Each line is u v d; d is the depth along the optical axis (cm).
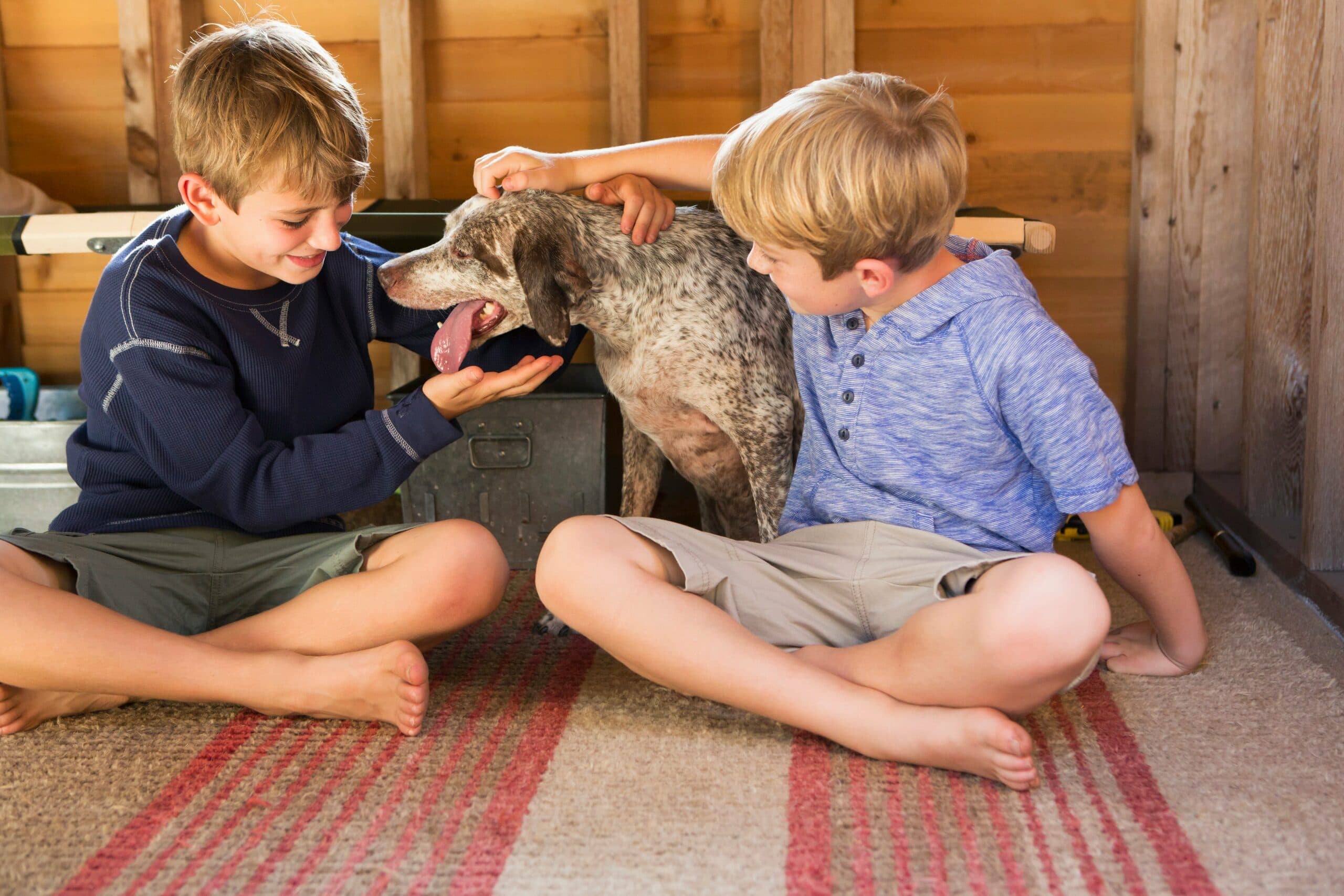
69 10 274
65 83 278
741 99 268
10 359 283
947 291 127
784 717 122
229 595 146
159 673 126
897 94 123
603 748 127
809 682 121
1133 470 126
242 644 135
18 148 282
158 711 139
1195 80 243
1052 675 114
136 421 143
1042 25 255
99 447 150
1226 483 242
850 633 135
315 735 131
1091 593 112
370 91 274
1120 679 147
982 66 258
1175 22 243
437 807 113
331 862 103
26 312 283
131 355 139
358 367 166
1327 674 148
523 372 145
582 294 165
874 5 259
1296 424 209
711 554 133
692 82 269
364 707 129
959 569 124
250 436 141
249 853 105
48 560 136
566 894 97
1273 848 104
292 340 153
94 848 106
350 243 180
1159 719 134
